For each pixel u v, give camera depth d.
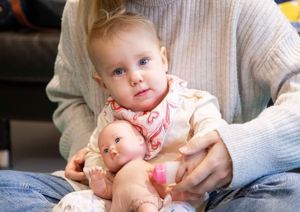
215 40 0.97
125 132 0.88
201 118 0.88
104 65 0.91
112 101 0.94
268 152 0.80
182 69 0.98
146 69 0.89
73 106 1.18
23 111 1.89
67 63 1.17
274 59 0.93
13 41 1.76
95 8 1.03
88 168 0.89
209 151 0.78
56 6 1.80
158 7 0.98
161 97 0.91
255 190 0.80
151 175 0.82
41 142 2.21
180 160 0.81
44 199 0.89
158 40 0.95
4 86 1.86
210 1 0.96
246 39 0.95
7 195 0.86
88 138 1.10
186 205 0.80
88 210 0.82
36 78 1.80
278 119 0.82
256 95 0.98
